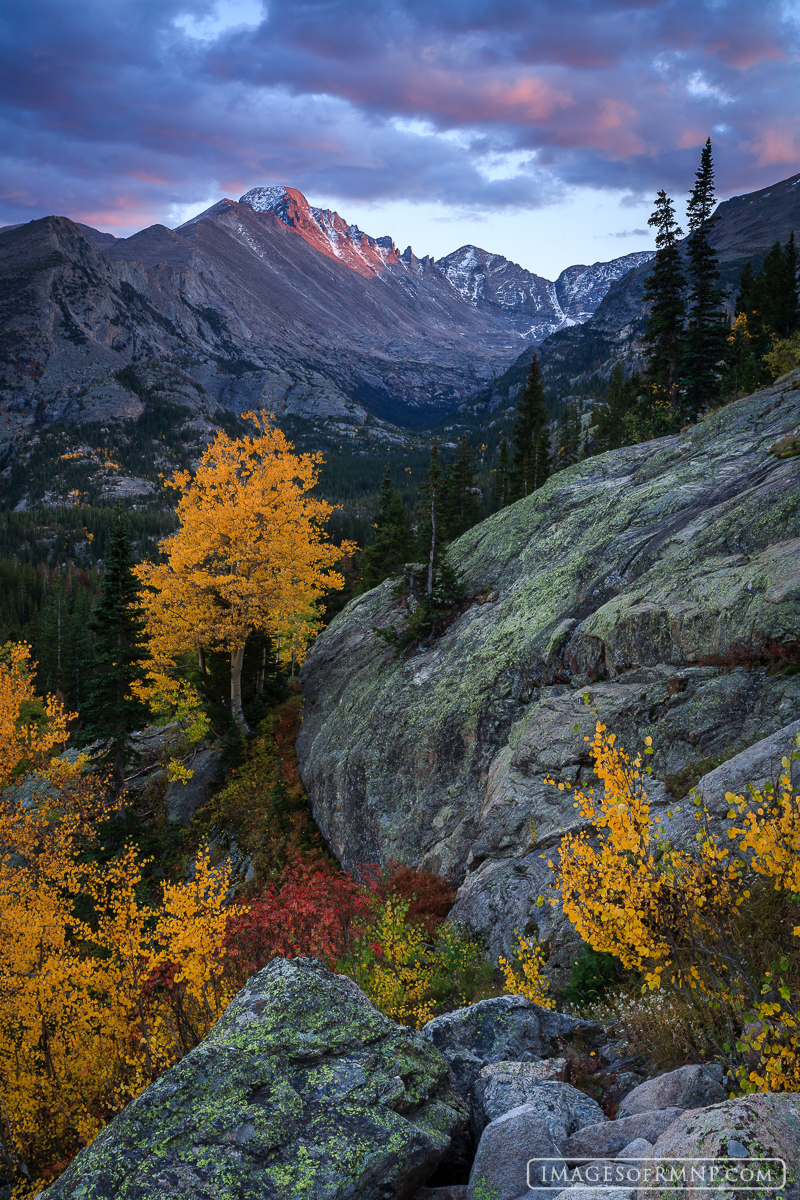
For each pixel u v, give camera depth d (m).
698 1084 4.44
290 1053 4.62
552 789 14.02
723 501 16.73
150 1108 4.16
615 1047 6.24
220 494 28.36
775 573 12.07
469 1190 3.99
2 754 26.83
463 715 19.02
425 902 15.39
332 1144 3.95
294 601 30.11
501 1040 6.35
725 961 5.04
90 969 12.50
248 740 31.78
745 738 10.72
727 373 38.94
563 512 23.55
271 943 12.02
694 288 37.69
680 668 13.02
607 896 4.82
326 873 20.84
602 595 17.05
